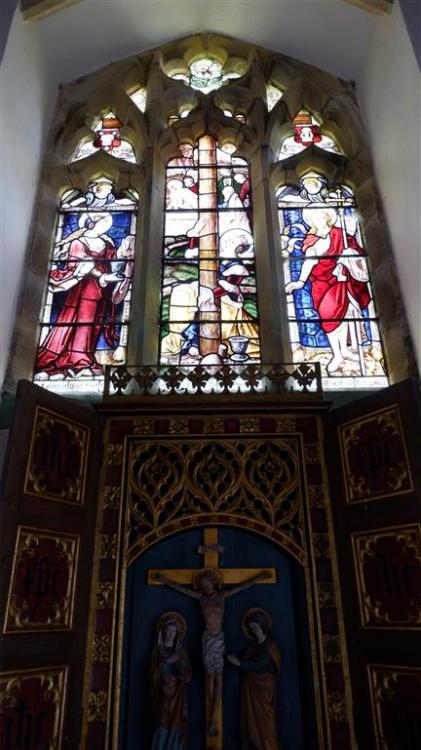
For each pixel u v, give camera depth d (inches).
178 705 202.7
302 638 219.8
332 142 384.8
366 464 233.3
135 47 397.4
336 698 206.1
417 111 267.7
